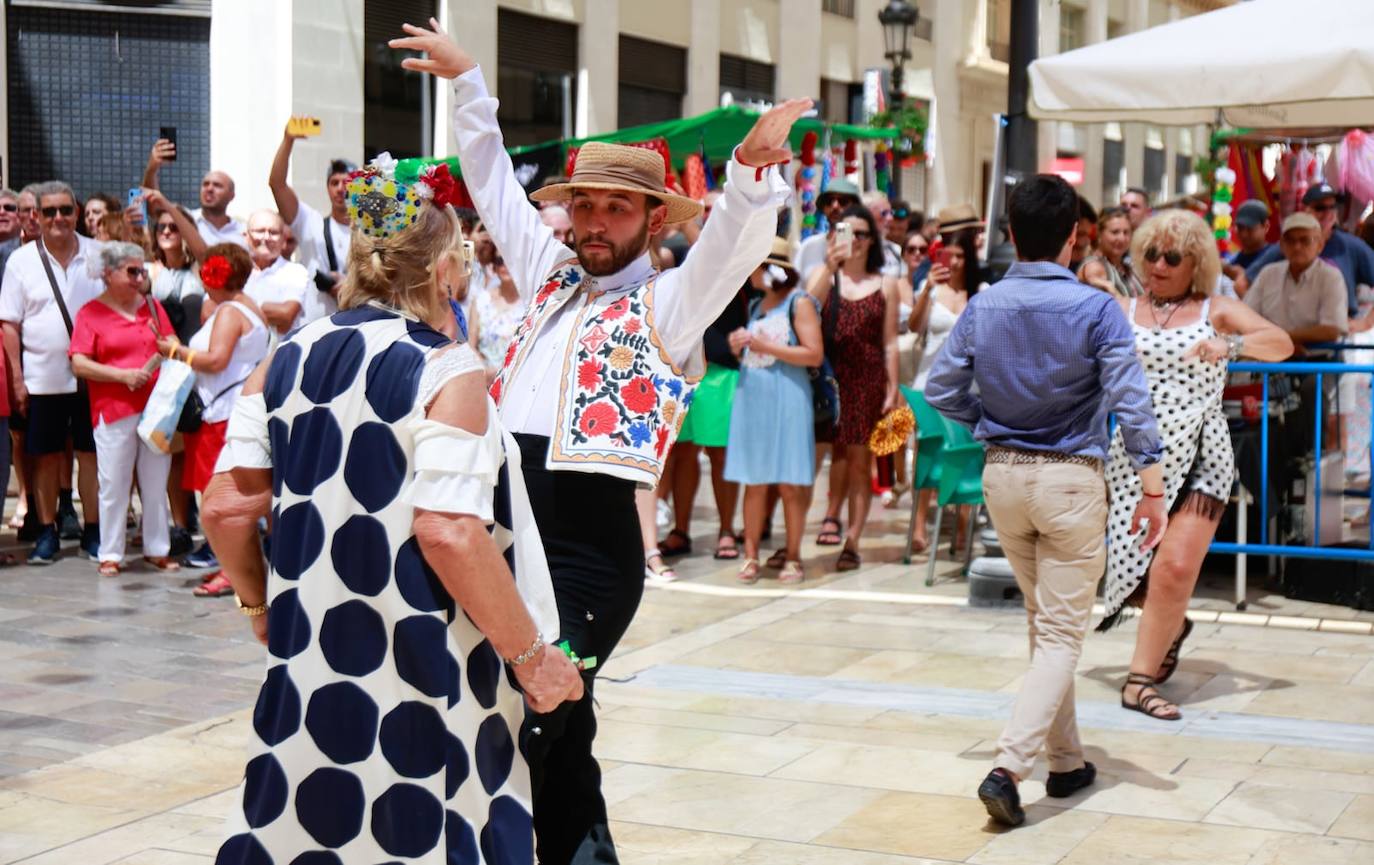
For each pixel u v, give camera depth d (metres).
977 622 7.12
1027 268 4.43
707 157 11.15
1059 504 4.34
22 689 5.92
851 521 8.52
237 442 2.83
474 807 2.68
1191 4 33.00
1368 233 10.59
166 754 5.11
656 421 3.35
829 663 6.33
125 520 8.41
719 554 8.85
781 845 4.22
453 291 2.86
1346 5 7.19
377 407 2.65
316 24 14.13
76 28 14.29
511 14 16.34
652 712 5.59
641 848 4.20
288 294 8.18
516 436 3.40
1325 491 7.27
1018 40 8.44
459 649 2.68
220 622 7.15
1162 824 4.36
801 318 7.83
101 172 14.48
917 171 24.86
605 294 3.48
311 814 2.65
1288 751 5.06
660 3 18.44
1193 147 34.16
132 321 8.12
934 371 4.64
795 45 21.02
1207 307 5.51
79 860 4.11
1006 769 4.30
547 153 10.23
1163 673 5.81
